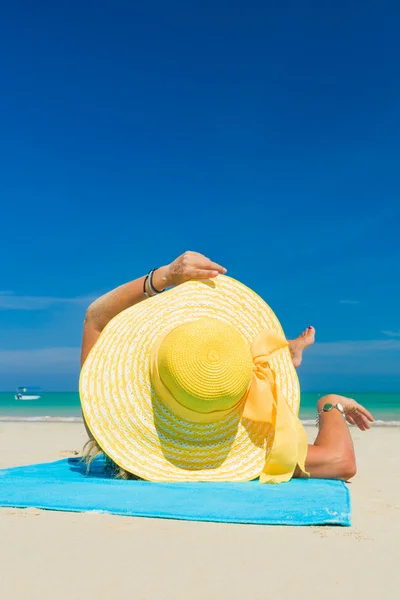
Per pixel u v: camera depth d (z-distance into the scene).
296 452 3.49
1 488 3.26
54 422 17.73
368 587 1.88
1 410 27.48
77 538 2.38
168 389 3.42
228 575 1.98
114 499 2.96
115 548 2.26
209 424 3.57
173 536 2.42
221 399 3.38
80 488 3.24
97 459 4.86
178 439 3.59
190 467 3.55
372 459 6.12
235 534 2.46
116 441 3.55
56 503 2.88
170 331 3.58
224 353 3.40
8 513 2.79
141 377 3.65
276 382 3.75
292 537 2.44
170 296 3.90
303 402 32.62
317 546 2.32
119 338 3.78
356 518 2.88
